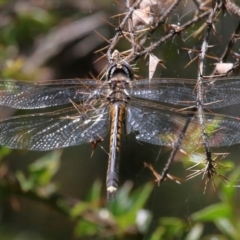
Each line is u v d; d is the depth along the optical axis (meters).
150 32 1.58
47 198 1.66
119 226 1.65
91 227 1.65
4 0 1.76
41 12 1.75
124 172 1.74
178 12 1.64
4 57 1.73
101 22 1.76
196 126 1.58
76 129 1.59
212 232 1.70
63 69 1.76
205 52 1.57
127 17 1.58
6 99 1.60
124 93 1.59
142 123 1.59
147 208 1.73
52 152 1.68
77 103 1.60
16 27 1.75
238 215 1.63
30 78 1.72
